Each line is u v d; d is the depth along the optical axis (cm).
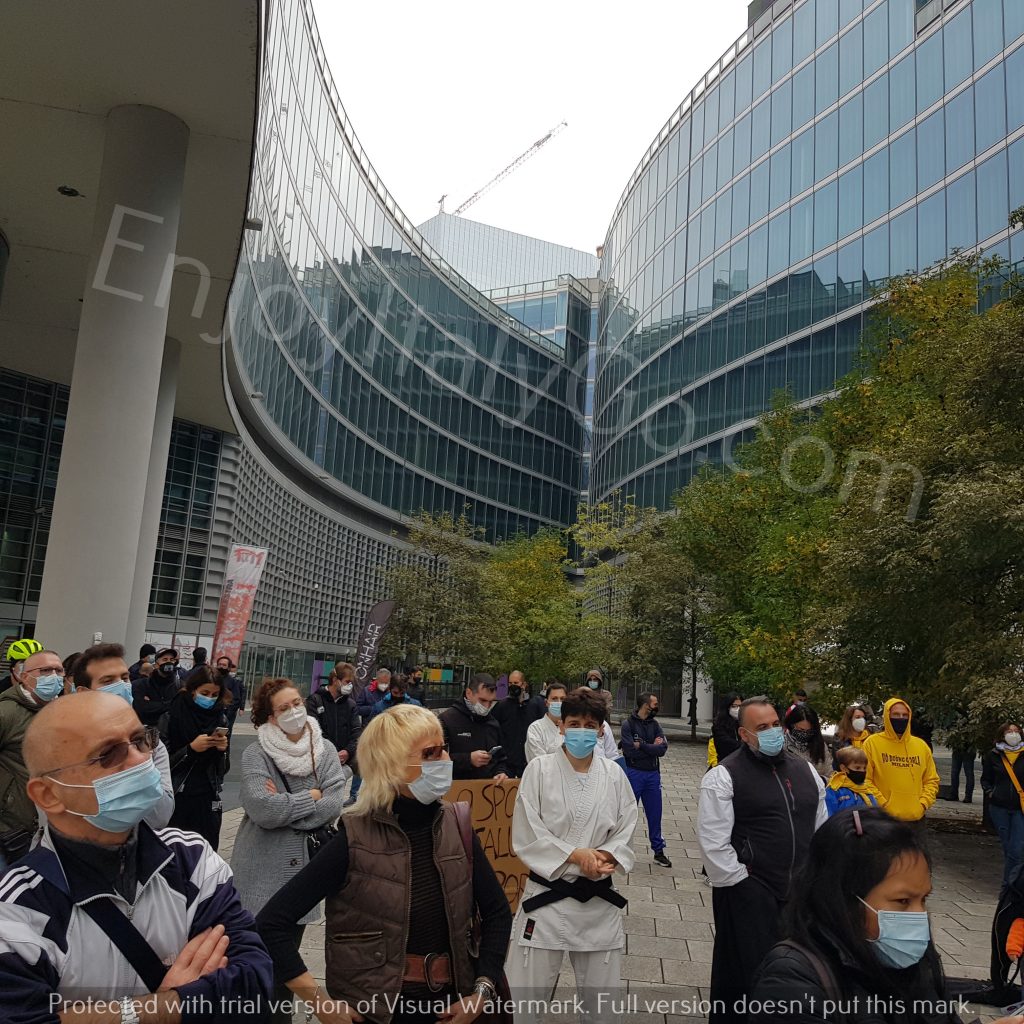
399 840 320
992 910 880
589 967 421
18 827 466
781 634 1995
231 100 1177
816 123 3912
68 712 218
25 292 1875
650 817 1034
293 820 489
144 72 1132
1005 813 911
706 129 4778
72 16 1030
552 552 4859
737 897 452
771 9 4334
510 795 669
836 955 212
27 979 196
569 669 4025
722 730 988
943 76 3253
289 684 518
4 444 2477
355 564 5081
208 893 233
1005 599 1145
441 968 313
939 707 1272
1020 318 1216
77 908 209
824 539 1659
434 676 4378
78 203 1463
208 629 3166
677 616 3522
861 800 764
